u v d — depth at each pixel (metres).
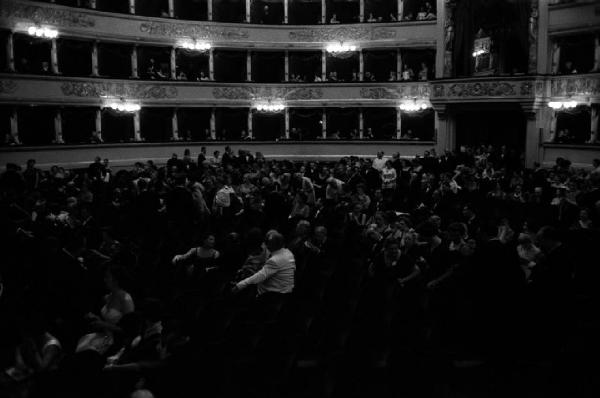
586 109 27.55
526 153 29.06
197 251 11.82
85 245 11.68
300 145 34.72
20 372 6.71
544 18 28.31
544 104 28.59
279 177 20.27
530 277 9.58
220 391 6.88
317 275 10.41
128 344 7.73
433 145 32.28
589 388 6.82
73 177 21.09
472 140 32.06
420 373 6.85
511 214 14.49
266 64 36.44
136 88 30.56
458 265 10.00
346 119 36.25
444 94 30.59
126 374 6.57
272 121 36.66
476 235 10.63
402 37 33.12
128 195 17.41
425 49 33.41
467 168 20.94
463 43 31.20
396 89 33.44
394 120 35.44
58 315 8.63
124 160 29.67
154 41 31.38
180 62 34.88
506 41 30.17
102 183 19.20
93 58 29.36
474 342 8.29
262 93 34.25
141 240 13.91
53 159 26.05
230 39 33.59
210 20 33.12
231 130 36.06
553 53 28.73
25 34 25.94
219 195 16.89
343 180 20.95
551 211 14.39
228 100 33.66
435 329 8.62
